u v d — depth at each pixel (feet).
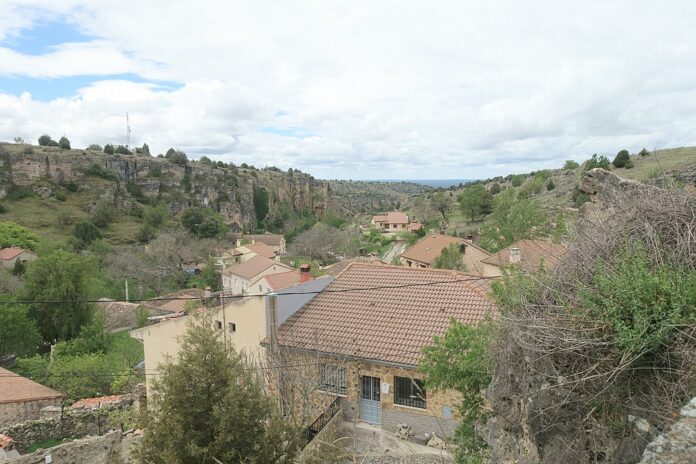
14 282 141.18
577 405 13.92
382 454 37.27
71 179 292.20
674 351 12.10
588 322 14.05
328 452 32.32
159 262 200.34
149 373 52.19
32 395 57.62
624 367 12.22
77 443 38.96
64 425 53.36
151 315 132.57
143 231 259.39
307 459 30.71
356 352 42.42
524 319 15.69
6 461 35.88
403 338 43.01
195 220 286.66
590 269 15.99
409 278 52.54
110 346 101.86
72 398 68.64
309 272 55.11
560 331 14.29
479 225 230.68
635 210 17.44
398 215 310.24
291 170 531.50
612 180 24.18
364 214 535.19
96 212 268.21
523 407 16.19
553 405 13.85
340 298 51.47
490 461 18.94
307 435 37.93
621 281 13.60
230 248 265.54
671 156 81.00
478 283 51.11
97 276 161.07
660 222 16.40
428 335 42.55
